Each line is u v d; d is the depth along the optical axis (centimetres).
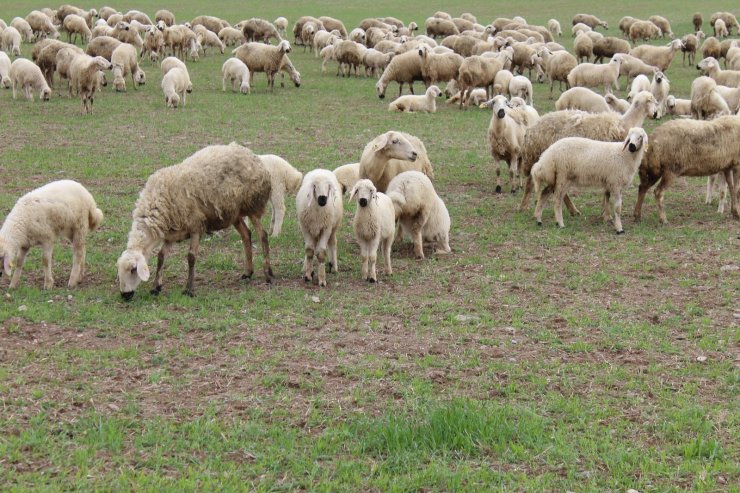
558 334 1008
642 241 1427
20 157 2033
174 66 3120
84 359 915
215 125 2561
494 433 752
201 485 664
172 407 805
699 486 668
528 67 3775
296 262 1317
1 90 3159
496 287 1195
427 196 1315
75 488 655
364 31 4712
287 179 1438
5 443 714
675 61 4469
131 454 712
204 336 995
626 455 717
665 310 1091
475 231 1510
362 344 975
